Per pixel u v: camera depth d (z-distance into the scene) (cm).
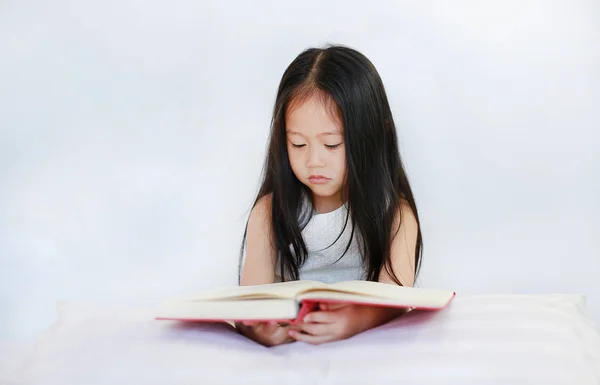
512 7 184
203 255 176
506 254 172
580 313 111
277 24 188
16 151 190
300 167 127
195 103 188
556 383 91
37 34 194
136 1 193
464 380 92
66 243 181
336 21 186
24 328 167
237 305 98
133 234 181
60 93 192
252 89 186
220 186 183
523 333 99
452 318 104
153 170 186
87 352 99
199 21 190
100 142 189
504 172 178
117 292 170
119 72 191
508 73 182
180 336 101
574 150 179
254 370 94
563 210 176
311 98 123
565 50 183
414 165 179
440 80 182
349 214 136
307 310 100
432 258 172
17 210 185
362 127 126
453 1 184
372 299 96
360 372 93
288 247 138
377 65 183
